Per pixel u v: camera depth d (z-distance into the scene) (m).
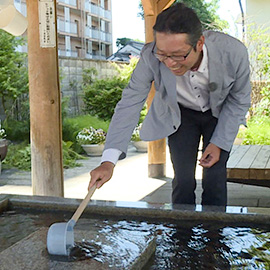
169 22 1.59
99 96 9.33
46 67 3.59
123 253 1.43
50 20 3.54
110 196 4.46
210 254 1.56
